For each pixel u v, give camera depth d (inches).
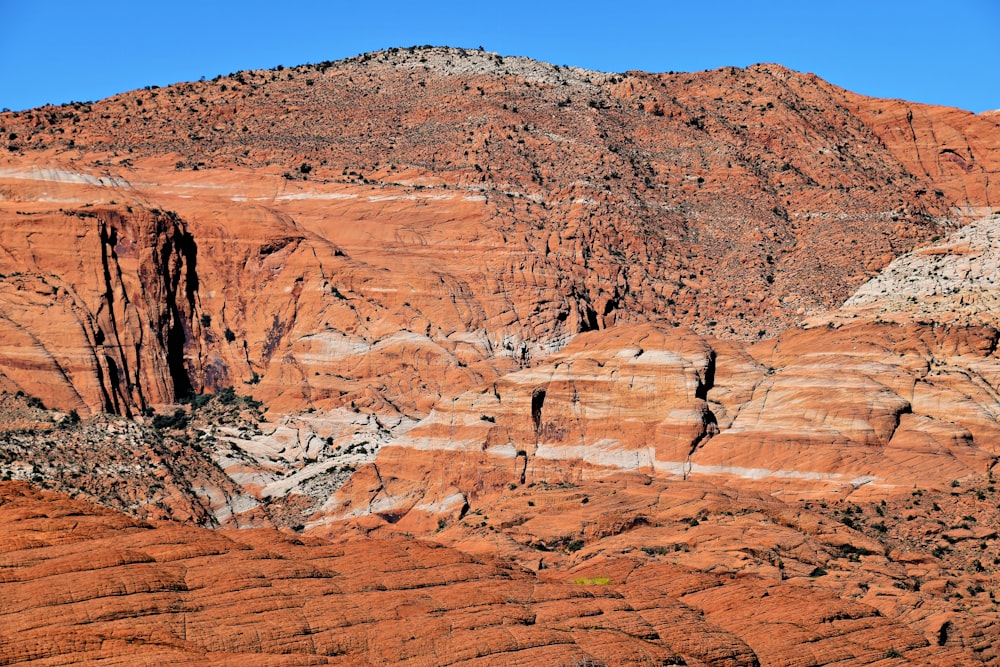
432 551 5049.2
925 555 6003.9
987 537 6136.8
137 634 4133.9
